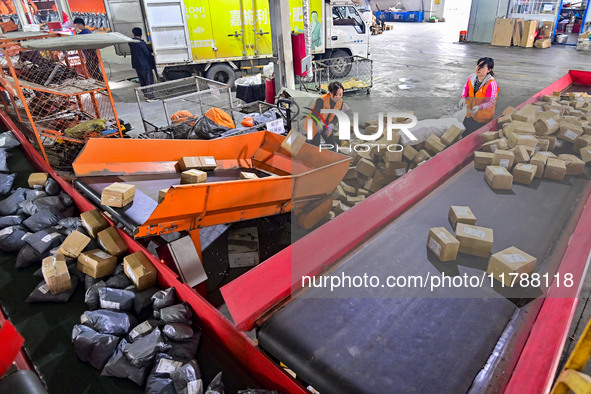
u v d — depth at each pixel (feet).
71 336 10.90
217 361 9.70
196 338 10.14
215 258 15.20
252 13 34.04
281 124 20.53
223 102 25.93
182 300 11.09
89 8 47.85
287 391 7.77
